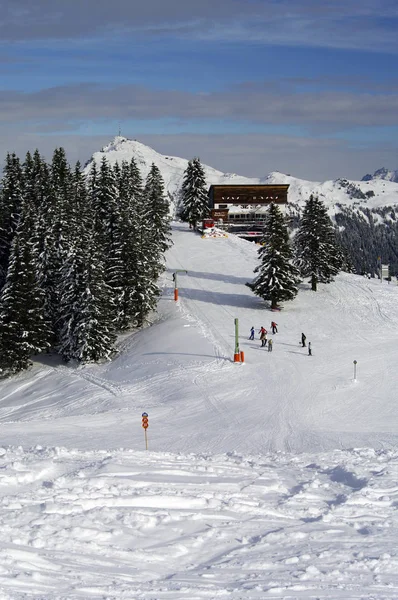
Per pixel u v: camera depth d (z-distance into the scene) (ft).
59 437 93.91
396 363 156.35
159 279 255.29
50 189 244.83
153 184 283.18
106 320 185.26
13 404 160.04
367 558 36.01
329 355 164.96
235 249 309.83
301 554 36.42
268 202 446.60
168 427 106.93
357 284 251.80
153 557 35.17
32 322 188.96
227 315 210.38
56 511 39.81
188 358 165.78
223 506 44.45
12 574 30.48
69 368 183.73
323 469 60.18
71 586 30.07
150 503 43.39
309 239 240.12
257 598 30.35
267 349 171.53
